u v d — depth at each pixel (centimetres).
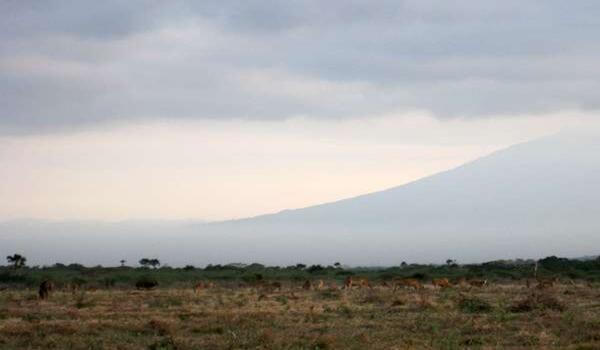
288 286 6731
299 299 4941
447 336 3050
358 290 5891
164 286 6750
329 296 5219
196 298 4903
